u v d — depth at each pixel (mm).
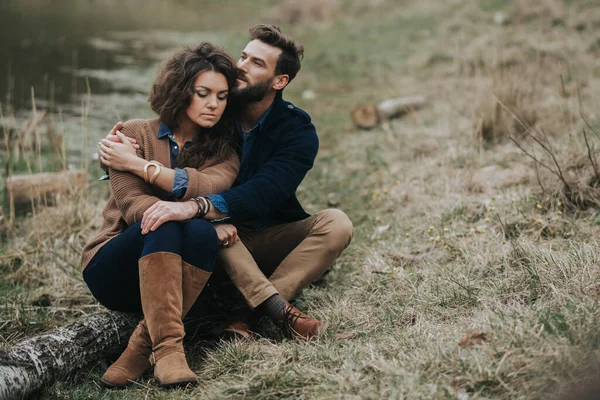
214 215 2959
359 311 3215
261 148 3248
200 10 17531
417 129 6133
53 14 14000
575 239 3488
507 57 7645
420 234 4059
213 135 3100
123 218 3064
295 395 2496
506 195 4215
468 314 2957
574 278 2941
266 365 2734
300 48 3195
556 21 9047
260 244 3396
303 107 7848
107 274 2957
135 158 2939
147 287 2736
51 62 9492
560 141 4793
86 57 10055
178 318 2764
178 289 2773
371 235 4242
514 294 3000
